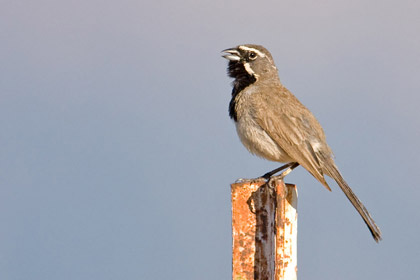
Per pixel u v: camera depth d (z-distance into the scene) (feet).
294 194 24.38
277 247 23.54
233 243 24.26
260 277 23.79
